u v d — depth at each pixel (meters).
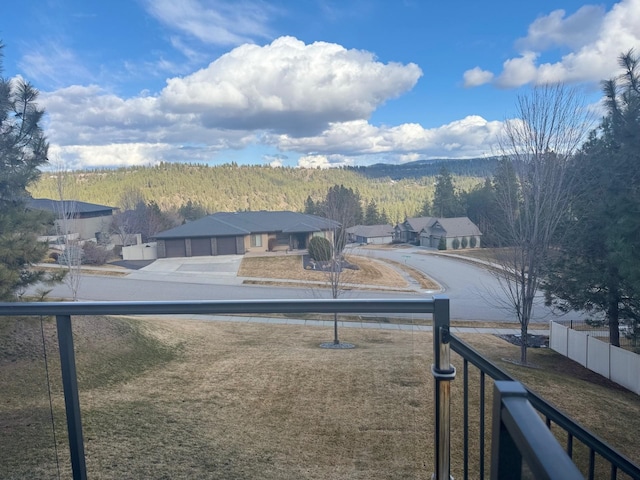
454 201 49.09
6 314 1.55
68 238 19.16
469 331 14.25
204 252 30.34
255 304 1.47
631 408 8.49
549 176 10.62
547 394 8.60
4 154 7.27
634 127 9.05
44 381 1.67
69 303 1.54
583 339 11.58
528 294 10.95
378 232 50.97
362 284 21.34
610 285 10.62
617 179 9.40
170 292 19.05
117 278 22.06
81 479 1.67
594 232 10.49
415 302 1.44
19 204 7.51
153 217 38.69
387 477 1.91
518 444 0.65
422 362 1.86
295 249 32.62
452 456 3.04
